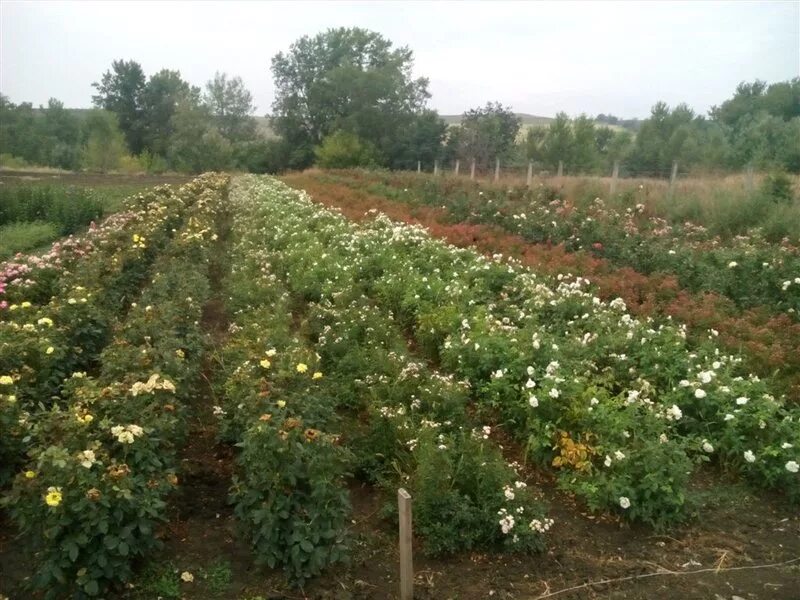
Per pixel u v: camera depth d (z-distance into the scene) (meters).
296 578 4.40
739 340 8.00
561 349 7.21
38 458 4.17
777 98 34.03
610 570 4.77
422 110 55.16
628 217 15.03
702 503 5.41
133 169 47.88
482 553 4.89
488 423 6.79
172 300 8.13
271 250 12.98
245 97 73.69
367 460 5.76
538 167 31.70
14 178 34.50
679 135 27.91
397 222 15.95
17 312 7.51
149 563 4.48
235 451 5.95
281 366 6.04
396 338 8.25
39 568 4.12
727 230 14.08
